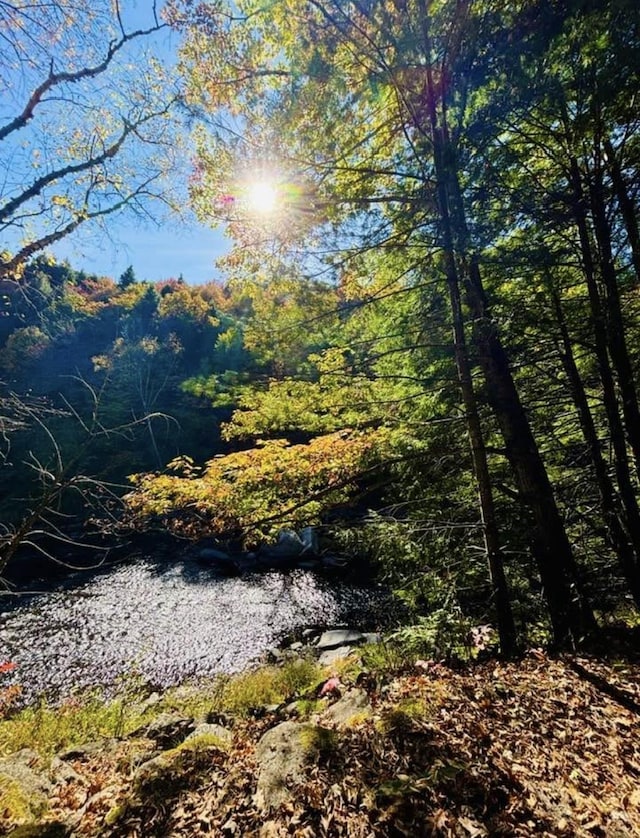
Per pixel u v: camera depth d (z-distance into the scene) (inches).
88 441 243.8
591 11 130.0
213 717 210.5
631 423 211.2
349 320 244.2
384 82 183.9
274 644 409.1
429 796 99.9
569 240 213.6
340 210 218.7
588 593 244.1
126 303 1357.0
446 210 193.0
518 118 188.1
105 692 327.3
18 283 243.3
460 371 212.7
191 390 259.9
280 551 669.3
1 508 519.5
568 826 91.5
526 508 254.4
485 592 269.4
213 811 106.0
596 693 150.7
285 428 269.9
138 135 262.2
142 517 244.1
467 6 164.1
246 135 211.2
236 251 231.6
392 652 243.3
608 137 186.2
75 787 137.5
